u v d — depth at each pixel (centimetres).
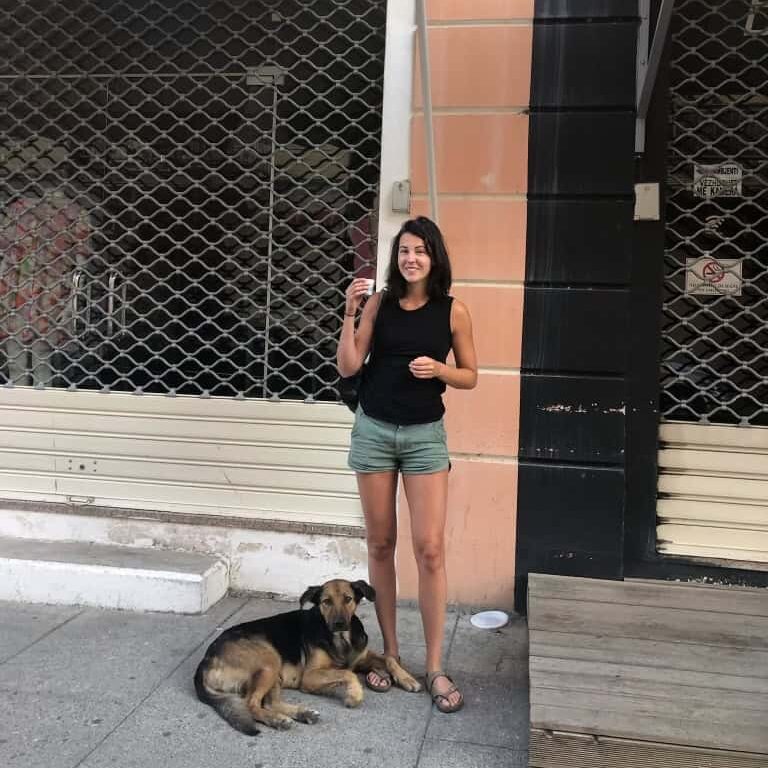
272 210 440
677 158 398
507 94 391
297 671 319
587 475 388
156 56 462
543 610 333
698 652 293
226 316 447
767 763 228
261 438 431
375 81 419
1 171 470
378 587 323
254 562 425
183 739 283
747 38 388
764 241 396
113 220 459
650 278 388
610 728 239
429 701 310
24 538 447
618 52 382
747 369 393
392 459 301
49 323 469
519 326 391
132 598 399
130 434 444
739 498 388
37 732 286
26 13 457
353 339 298
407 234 292
